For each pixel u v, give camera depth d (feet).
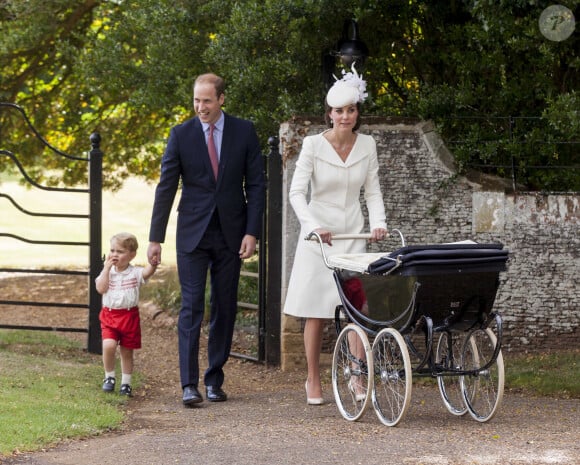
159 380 60.49
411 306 42.57
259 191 53.01
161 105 86.99
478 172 67.21
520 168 69.05
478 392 46.96
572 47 72.79
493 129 71.05
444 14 77.56
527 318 66.95
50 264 129.80
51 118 116.67
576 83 74.43
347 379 48.16
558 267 66.69
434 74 81.46
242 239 52.85
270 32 75.61
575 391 55.72
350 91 49.67
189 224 51.85
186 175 52.16
